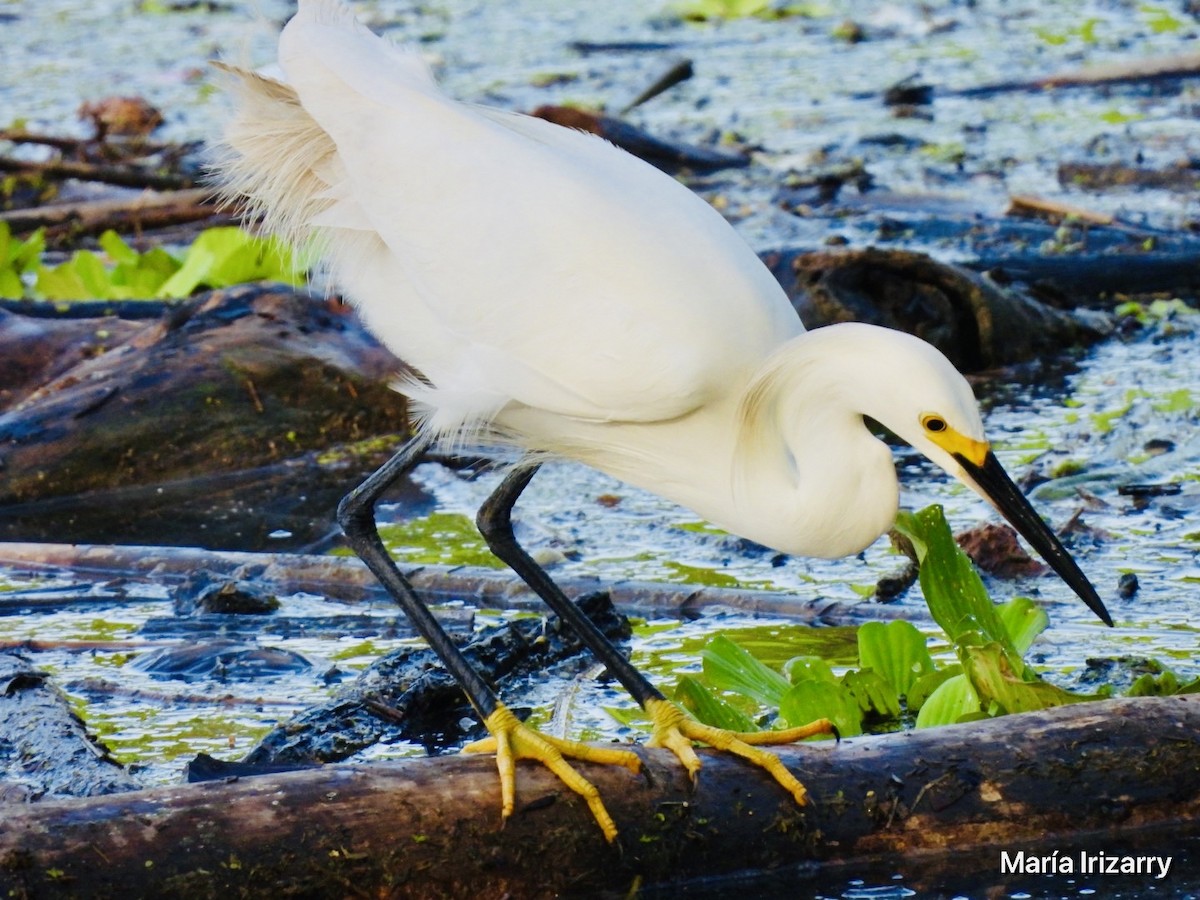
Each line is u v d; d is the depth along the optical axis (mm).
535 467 8641
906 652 8945
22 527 12812
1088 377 15164
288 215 9008
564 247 7773
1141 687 8133
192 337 14547
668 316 7645
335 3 8953
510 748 7066
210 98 26969
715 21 33156
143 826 6441
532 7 34938
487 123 8242
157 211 20141
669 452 8070
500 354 7992
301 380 14391
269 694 9398
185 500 13328
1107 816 7320
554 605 8297
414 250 8117
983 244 18516
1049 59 28172
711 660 8688
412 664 9414
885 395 7359
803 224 19688
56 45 31797
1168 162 21641
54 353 15008
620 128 22234
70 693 9430
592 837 6988
